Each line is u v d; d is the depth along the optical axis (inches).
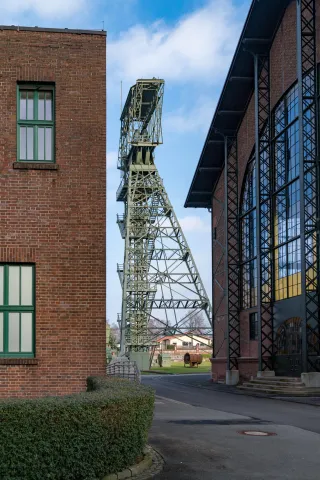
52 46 673.0
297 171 1412.4
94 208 657.6
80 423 362.3
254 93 1662.2
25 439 342.3
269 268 1565.0
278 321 1501.0
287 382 1316.4
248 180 1745.8
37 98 674.2
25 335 645.3
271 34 1556.3
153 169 3742.6
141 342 3597.4
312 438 603.5
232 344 1787.6
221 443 566.9
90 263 651.5
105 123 670.5
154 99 3553.2
